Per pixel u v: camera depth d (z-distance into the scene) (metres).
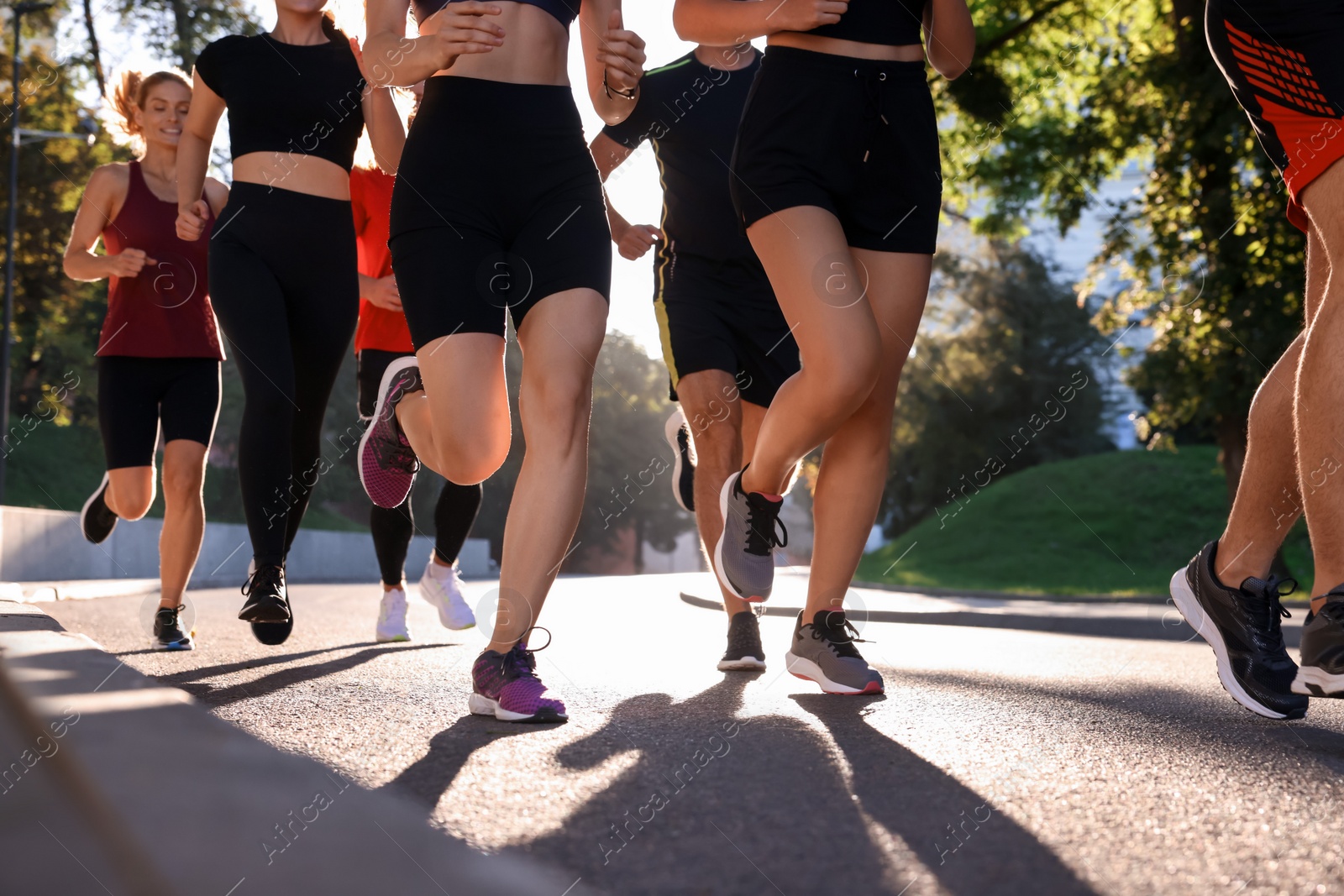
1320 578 2.37
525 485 2.36
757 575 2.97
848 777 1.68
